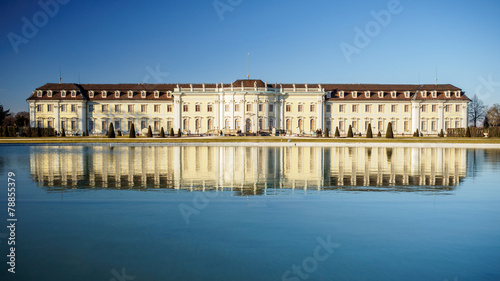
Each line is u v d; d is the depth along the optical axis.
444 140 77.31
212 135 109.81
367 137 92.12
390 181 24.64
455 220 15.56
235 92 113.19
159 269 11.24
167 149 55.16
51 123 114.69
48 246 12.74
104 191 20.92
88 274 10.94
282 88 118.00
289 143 67.62
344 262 11.74
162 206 17.55
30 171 28.88
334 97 120.44
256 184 23.30
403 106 119.69
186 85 121.06
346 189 21.75
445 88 120.38
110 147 60.81
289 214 16.30
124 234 13.80
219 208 17.23
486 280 10.70
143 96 117.94
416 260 11.88
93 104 116.69
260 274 11.00
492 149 57.72
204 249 12.59
